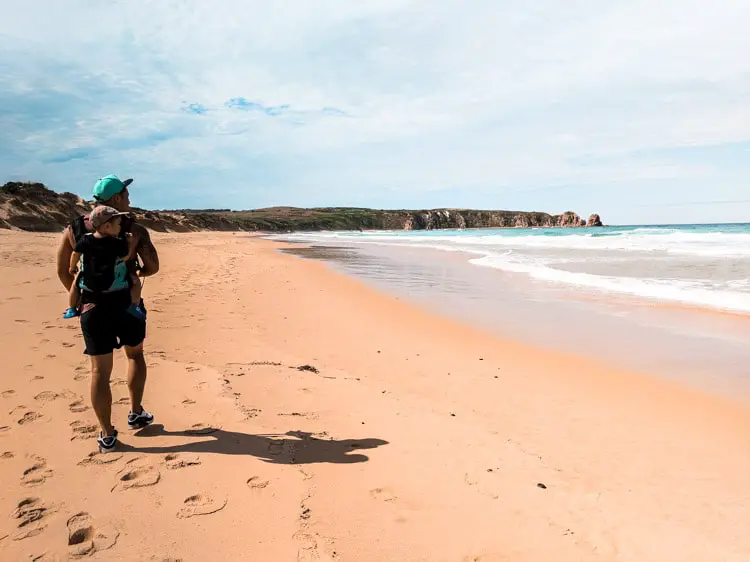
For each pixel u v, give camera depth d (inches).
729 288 443.8
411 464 127.7
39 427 134.0
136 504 100.9
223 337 267.6
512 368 234.2
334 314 358.3
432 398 189.2
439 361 244.8
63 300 330.3
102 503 100.7
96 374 120.8
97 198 125.1
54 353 203.3
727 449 147.9
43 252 727.7
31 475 109.8
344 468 122.6
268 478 114.4
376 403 174.2
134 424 136.8
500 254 930.1
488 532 99.7
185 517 97.3
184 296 398.3
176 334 266.2
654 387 206.4
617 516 109.7
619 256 782.5
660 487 124.6
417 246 1364.4
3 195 1675.7
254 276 580.7
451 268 709.9
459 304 408.2
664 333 302.4
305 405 167.0
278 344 262.1
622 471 132.8
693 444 151.2
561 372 227.9
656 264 648.4
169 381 178.4
